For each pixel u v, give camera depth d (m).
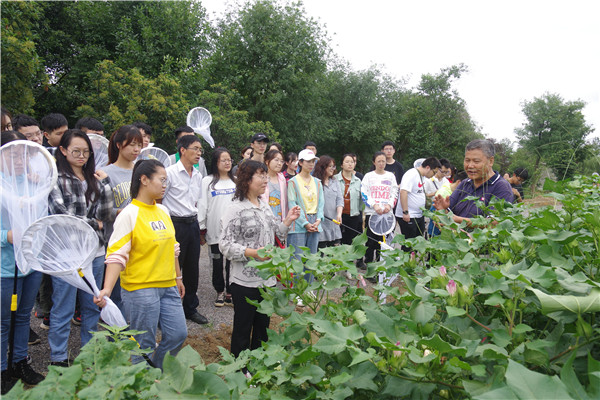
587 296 1.26
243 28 17.33
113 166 3.75
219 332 4.12
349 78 23.45
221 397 1.09
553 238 1.68
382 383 1.34
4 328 2.93
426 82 28.88
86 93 13.14
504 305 1.49
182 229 4.04
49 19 14.44
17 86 9.34
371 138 23.64
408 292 1.66
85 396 1.02
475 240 1.98
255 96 17.78
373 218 5.90
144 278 2.73
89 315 3.23
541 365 1.27
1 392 2.81
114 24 14.59
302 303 1.94
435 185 6.34
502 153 5.48
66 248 2.46
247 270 3.04
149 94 10.94
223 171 4.76
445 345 1.16
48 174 2.67
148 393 1.09
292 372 1.32
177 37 14.34
